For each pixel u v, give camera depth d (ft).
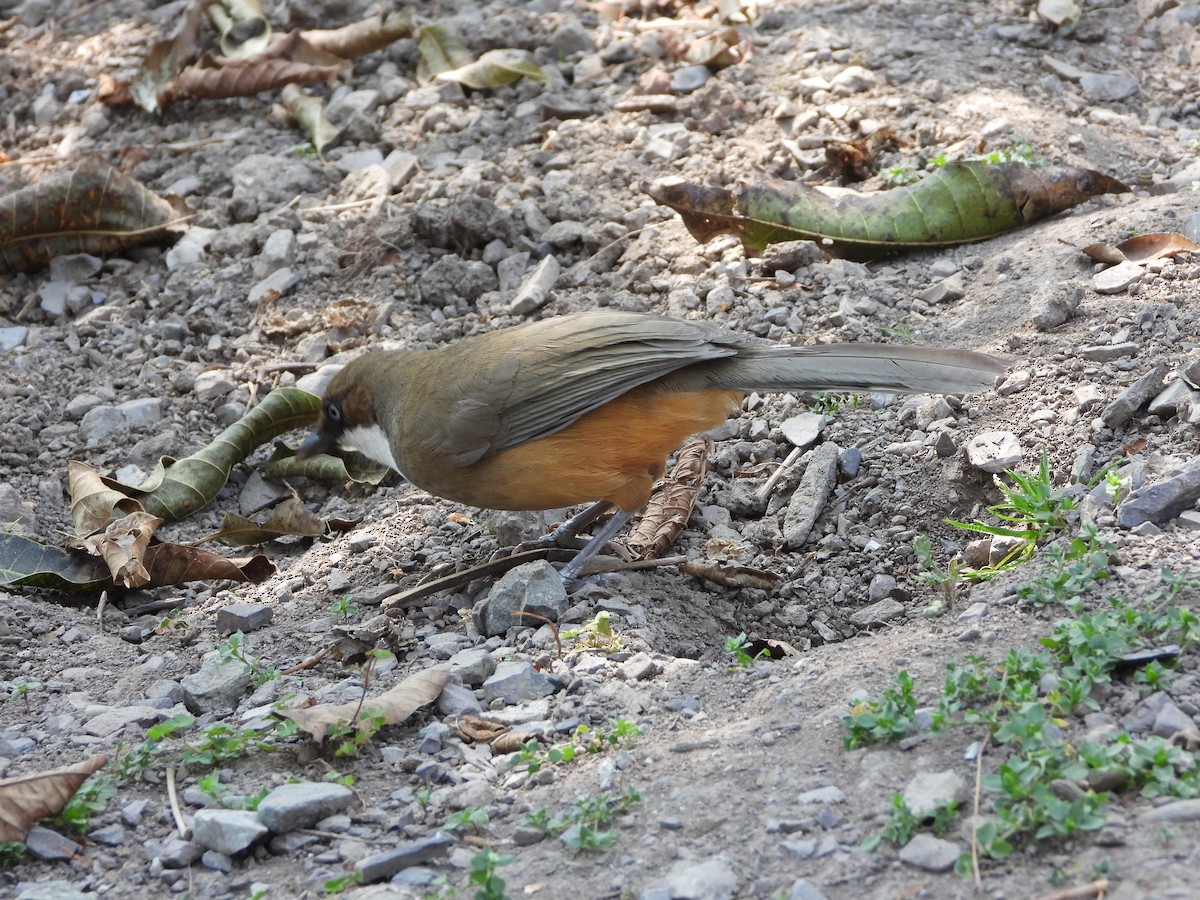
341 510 40.63
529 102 56.24
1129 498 29.91
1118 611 25.49
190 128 59.77
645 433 32.73
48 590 36.60
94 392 45.27
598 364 32.32
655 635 31.40
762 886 20.62
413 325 46.14
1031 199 44.75
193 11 62.59
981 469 34.14
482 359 33.58
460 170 53.01
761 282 44.32
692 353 31.81
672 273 45.65
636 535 36.11
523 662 29.40
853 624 32.07
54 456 42.60
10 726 28.66
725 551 35.29
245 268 50.06
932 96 51.83
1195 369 33.12
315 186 53.98
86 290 50.44
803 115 51.49
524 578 31.78
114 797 25.57
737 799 22.84
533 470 32.86
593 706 27.45
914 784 21.86
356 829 24.11
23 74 65.92
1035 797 20.74
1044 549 30.01
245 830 23.43
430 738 26.71
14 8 73.61
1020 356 37.50
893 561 34.17
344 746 26.07
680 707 27.12
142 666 31.58
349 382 36.52
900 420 37.93
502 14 61.98
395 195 52.34
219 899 22.59
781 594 33.81
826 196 44.93
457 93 57.52
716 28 58.49
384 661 30.48
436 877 22.39
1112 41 56.70
